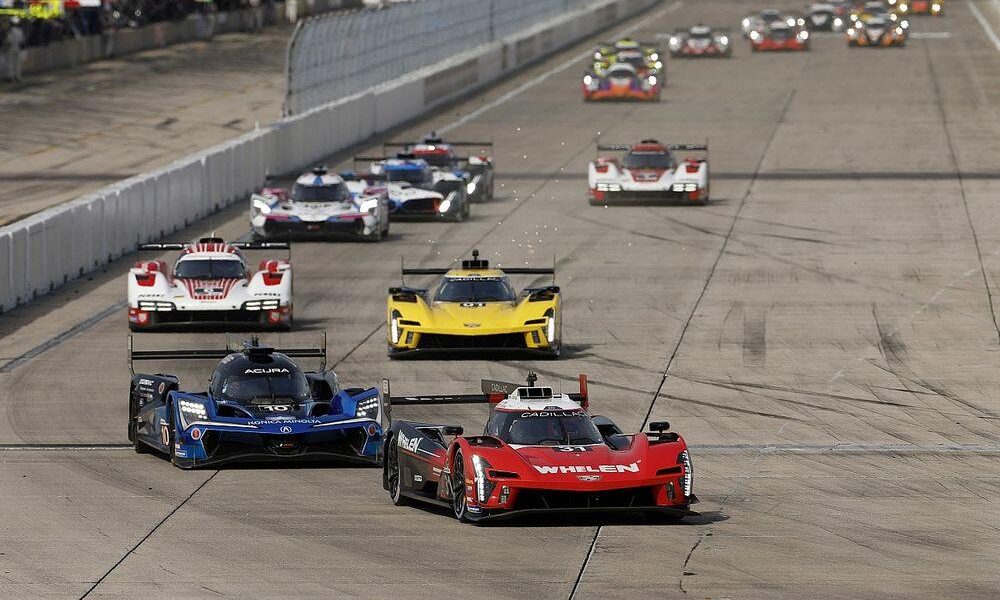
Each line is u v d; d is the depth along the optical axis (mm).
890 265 120812
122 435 70812
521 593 44312
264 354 67375
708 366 86875
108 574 46906
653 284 113188
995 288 111500
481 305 89438
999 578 45969
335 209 132750
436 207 143750
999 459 65938
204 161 147000
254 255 127062
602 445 54781
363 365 86750
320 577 46312
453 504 54156
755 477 62188
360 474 63094
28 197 154875
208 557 48969
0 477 61906
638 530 52469
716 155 191625
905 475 62625
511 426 55500
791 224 141500
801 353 90500
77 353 90625
